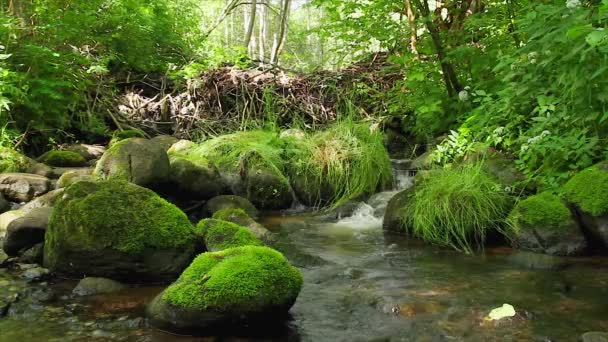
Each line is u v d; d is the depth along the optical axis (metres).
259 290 2.22
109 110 7.39
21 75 5.48
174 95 8.20
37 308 2.41
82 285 2.65
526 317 2.27
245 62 8.55
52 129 6.03
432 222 3.78
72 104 6.77
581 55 3.12
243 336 2.17
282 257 2.47
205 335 2.17
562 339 2.05
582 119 3.68
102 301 2.52
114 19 7.55
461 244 3.59
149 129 7.49
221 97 7.83
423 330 2.19
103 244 2.73
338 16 5.82
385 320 2.32
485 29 5.32
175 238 2.87
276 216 4.85
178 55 9.34
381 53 8.52
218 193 4.99
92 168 5.18
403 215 4.07
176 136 7.23
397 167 5.76
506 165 4.25
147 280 2.79
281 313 2.33
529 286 2.71
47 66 5.85
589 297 2.51
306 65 10.53
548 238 3.35
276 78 7.99
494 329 2.17
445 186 4.02
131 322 2.26
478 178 4.04
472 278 2.88
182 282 2.30
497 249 3.52
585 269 2.97
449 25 5.99
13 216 3.65
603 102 3.41
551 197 3.55
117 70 8.50
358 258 3.38
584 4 3.37
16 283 2.71
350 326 2.26
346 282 2.87
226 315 2.15
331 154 5.44
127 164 4.25
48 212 3.25
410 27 5.54
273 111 7.38
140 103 7.95
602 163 3.55
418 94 5.95
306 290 2.74
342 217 4.73
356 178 5.25
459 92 5.54
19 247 3.08
